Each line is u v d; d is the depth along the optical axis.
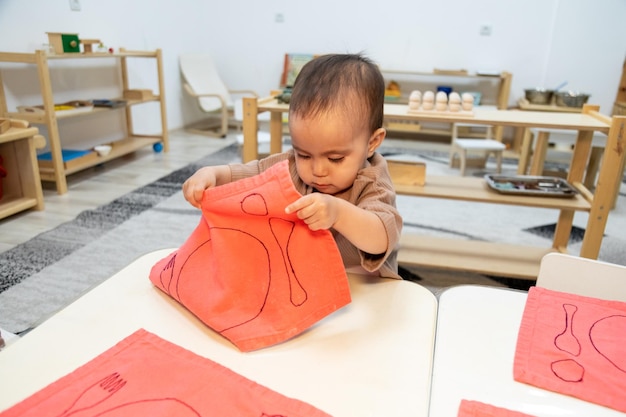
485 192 1.66
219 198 0.53
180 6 4.18
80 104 2.74
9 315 1.34
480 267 1.65
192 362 0.45
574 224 2.25
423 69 4.27
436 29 4.13
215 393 0.41
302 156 0.59
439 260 1.70
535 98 3.68
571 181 1.81
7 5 2.41
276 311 0.50
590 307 0.56
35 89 2.63
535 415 0.40
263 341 0.48
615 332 0.51
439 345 0.49
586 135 1.73
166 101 4.14
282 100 1.81
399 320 0.53
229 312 0.51
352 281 0.62
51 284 1.52
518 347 0.49
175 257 0.58
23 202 2.11
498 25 4.00
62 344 0.48
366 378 0.44
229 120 4.77
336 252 0.50
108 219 2.11
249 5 4.46
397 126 4.23
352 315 0.54
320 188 0.62
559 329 0.51
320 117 0.55
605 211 1.51
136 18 3.57
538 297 0.58
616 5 3.74
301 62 4.41
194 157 3.37
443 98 1.69
